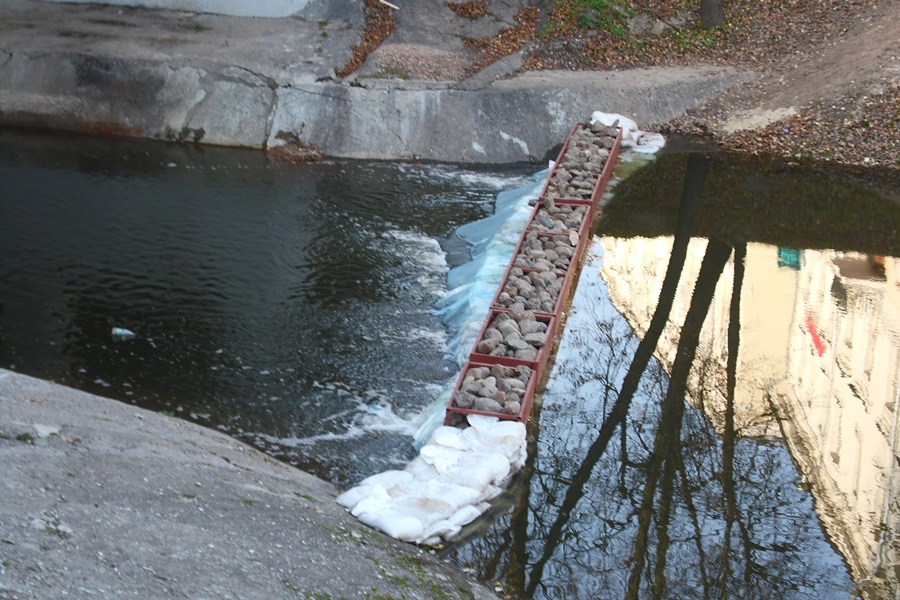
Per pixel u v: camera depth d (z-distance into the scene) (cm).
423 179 1920
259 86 2052
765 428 1135
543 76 2222
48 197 1689
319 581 669
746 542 926
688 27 2464
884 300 1462
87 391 1112
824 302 1449
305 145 2023
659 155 2017
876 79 2156
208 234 1572
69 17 2314
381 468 1000
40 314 1284
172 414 1073
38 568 543
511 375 1095
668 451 1077
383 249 1564
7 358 1170
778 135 2084
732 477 1038
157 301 1336
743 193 1858
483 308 1289
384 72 2128
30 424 773
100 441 795
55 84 2066
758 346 1319
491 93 2095
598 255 1565
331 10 2392
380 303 1374
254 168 1919
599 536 922
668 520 955
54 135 2027
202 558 633
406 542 838
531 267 1366
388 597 691
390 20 2364
